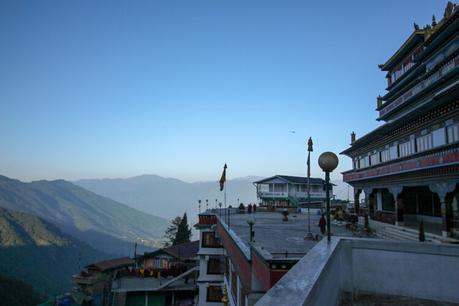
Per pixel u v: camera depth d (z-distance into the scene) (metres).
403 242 8.97
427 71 24.81
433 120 20.11
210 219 31.88
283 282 4.24
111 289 41.75
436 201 23.77
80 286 50.59
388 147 27.75
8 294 86.38
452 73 20.50
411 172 21.30
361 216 32.56
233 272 20.55
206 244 31.23
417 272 8.76
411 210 26.84
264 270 10.53
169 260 50.81
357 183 34.44
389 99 32.59
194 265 48.00
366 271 9.10
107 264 52.16
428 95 24.44
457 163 16.36
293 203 58.50
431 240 18.36
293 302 3.36
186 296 45.62
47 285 130.75
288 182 61.03
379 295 8.78
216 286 30.31
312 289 3.96
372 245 9.10
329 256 6.39
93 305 47.53
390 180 25.22
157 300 43.34
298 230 22.94
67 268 162.75
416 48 27.59
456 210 18.95
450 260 8.54
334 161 8.73
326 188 8.95
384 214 26.95
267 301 3.41
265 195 63.97
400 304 8.12
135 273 45.91
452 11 22.20
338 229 26.39
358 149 35.34
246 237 18.55
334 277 7.25
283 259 9.89
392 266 8.95
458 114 17.78
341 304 8.04
